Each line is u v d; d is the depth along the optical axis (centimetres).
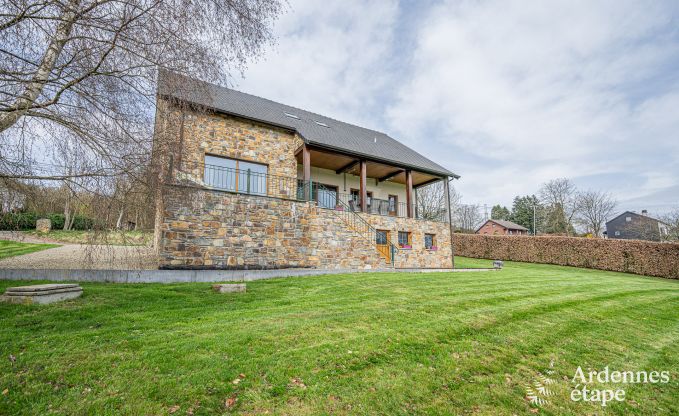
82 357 306
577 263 1977
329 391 285
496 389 319
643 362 417
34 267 746
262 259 923
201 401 253
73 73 482
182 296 564
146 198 564
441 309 551
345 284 745
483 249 2458
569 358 406
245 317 460
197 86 578
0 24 423
